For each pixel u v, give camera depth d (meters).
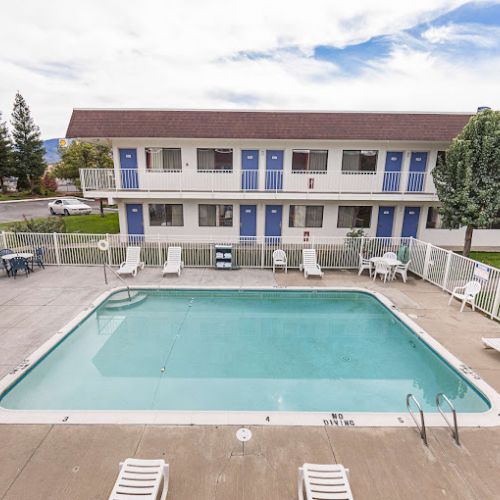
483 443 5.00
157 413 5.53
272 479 4.34
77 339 8.92
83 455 4.68
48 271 13.62
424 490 4.21
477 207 11.92
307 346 8.88
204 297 11.84
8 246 14.10
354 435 5.12
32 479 4.30
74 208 29.70
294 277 13.34
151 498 3.64
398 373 7.66
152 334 9.38
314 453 4.77
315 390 6.98
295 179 17.11
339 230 18.62
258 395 6.78
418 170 17.56
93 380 7.17
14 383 6.51
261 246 14.61
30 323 8.87
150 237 17.25
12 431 5.12
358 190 17.27
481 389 6.32
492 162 11.90
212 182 16.84
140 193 16.67
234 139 16.03
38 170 48.97
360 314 10.77
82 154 33.34
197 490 4.16
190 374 7.49
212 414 5.52
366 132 16.02
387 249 14.33
